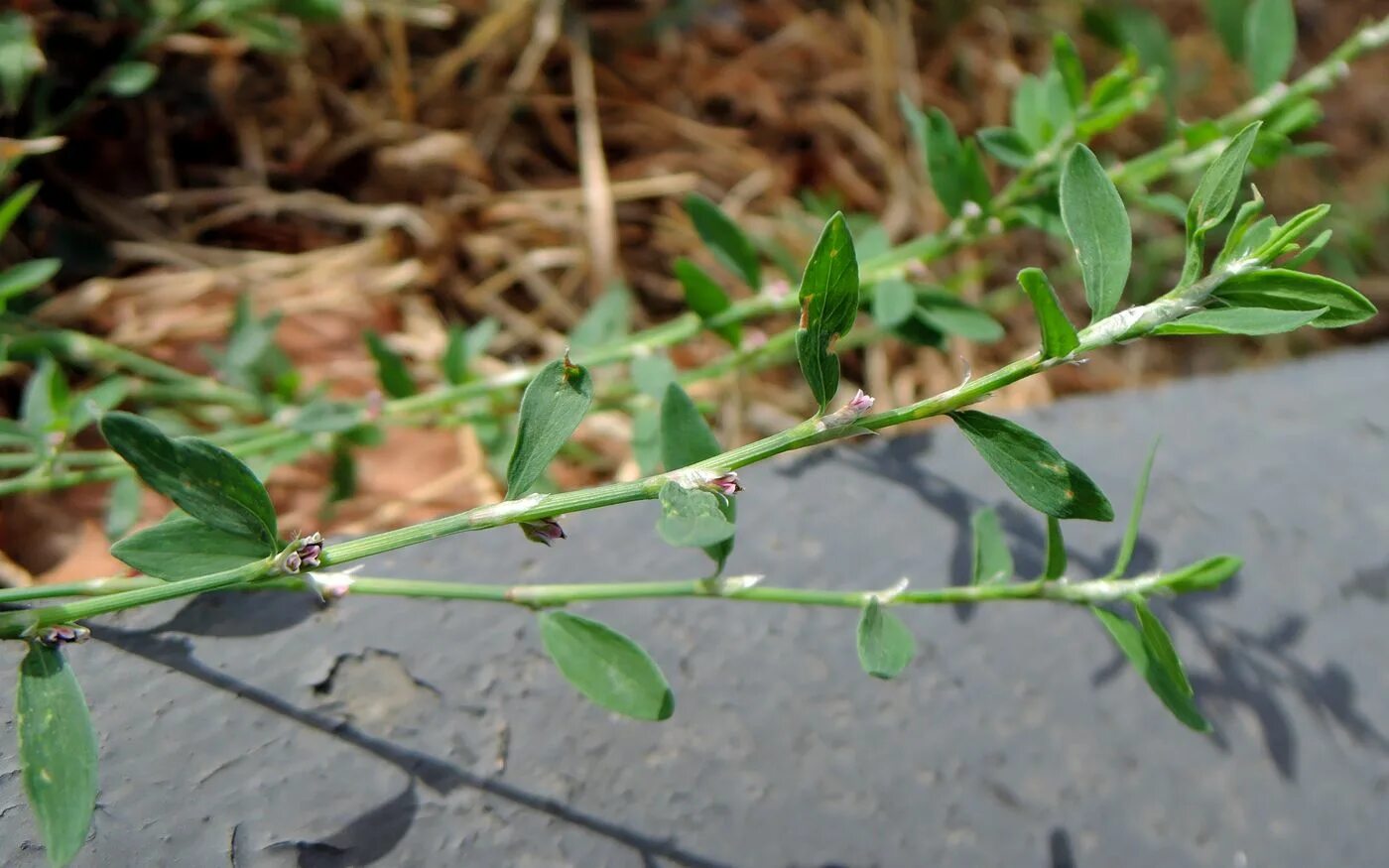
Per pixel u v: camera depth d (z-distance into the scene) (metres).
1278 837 0.32
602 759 0.30
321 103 0.48
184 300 0.41
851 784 0.30
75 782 0.24
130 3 0.38
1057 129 0.35
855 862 0.30
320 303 0.43
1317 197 0.60
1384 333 0.57
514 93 0.50
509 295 0.48
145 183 0.43
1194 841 0.31
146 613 0.29
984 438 0.25
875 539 0.34
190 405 0.39
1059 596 0.28
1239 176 0.24
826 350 0.24
